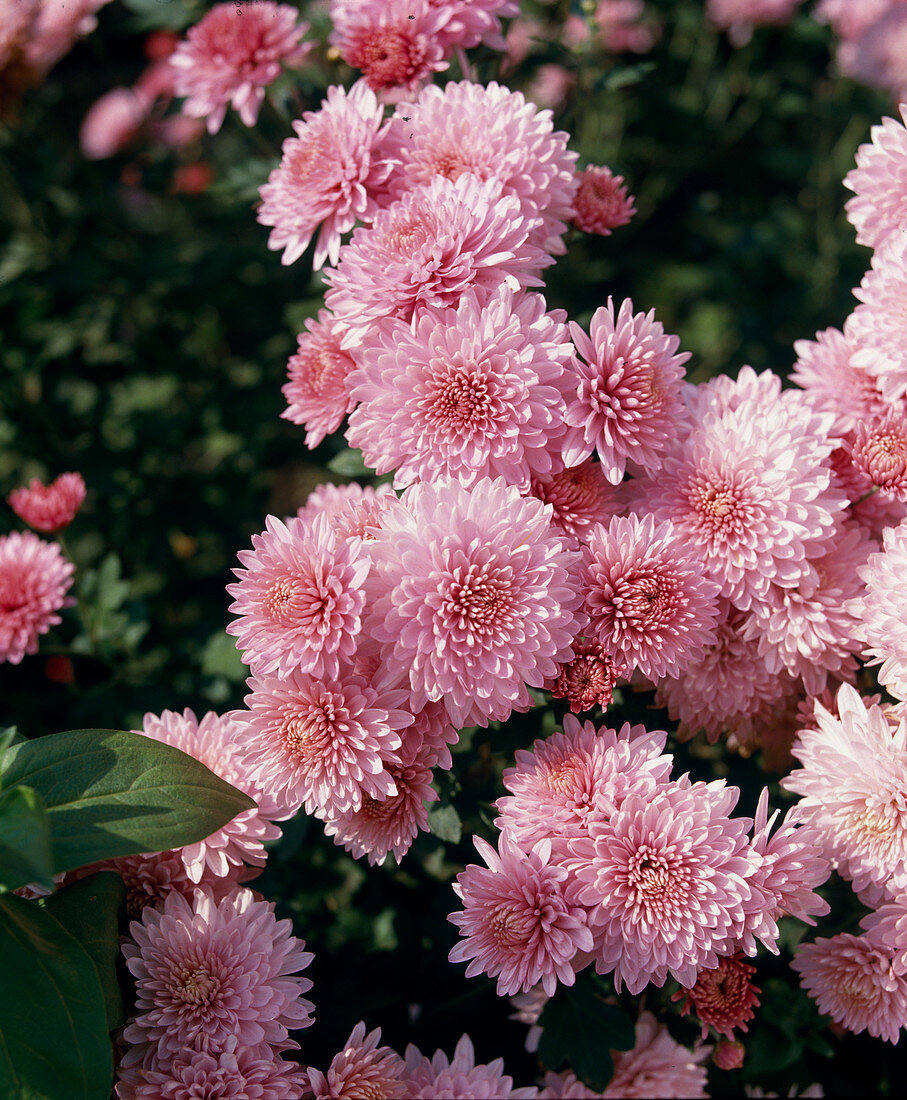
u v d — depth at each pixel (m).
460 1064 0.55
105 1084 0.49
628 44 0.99
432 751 0.54
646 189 1.04
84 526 0.83
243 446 0.89
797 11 0.98
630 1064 0.59
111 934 0.53
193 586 0.88
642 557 0.54
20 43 0.76
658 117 1.04
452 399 0.54
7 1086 0.48
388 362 0.54
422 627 0.51
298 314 0.71
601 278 0.90
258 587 0.53
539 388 0.54
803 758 0.56
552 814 0.52
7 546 0.68
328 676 0.53
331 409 0.59
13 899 0.51
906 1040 0.62
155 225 0.99
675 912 0.51
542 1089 0.60
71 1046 0.49
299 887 0.66
